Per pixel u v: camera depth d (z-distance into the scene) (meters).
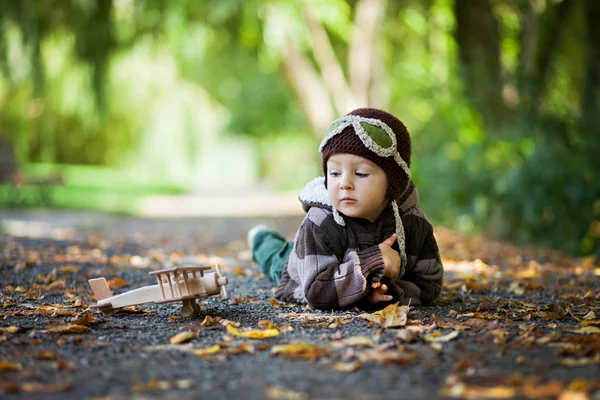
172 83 22.27
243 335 3.13
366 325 3.31
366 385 2.43
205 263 6.17
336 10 14.14
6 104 17.88
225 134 23.38
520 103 10.03
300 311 3.70
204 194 24.28
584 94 10.01
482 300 4.07
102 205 16.81
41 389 2.39
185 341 3.04
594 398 2.24
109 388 2.42
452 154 10.41
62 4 13.06
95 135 25.83
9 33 12.53
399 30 14.81
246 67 18.41
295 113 21.52
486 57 10.50
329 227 3.66
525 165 9.05
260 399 2.31
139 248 7.36
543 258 6.69
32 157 25.73
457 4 10.66
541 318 3.52
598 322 3.32
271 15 12.82
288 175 29.98
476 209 9.68
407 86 14.08
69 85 16.83
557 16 10.35
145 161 24.78
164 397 2.33
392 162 3.52
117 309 3.54
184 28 13.27
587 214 8.94
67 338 3.08
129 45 13.61
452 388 2.36
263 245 4.70
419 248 3.80
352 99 14.06
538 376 2.48
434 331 3.15
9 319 3.50
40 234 9.10
